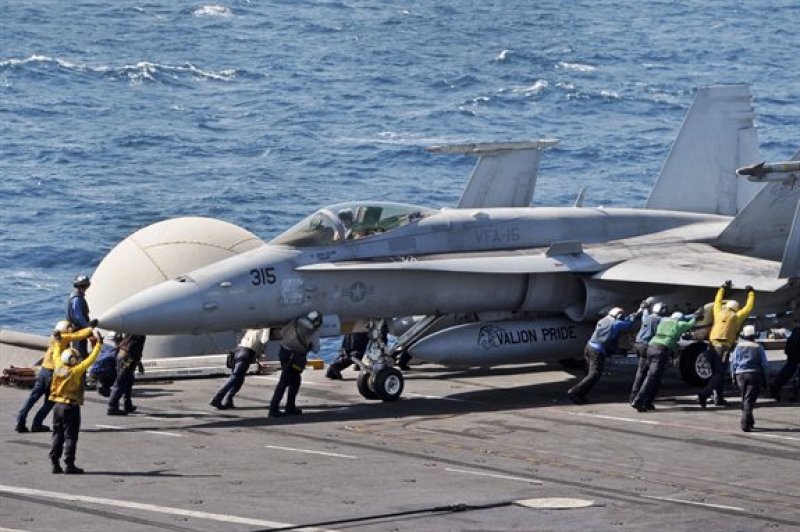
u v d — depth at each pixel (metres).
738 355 65.00
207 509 49.03
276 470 55.94
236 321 69.56
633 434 64.19
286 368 68.31
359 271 72.12
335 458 58.53
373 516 48.28
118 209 175.88
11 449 59.44
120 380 68.06
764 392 75.12
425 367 83.81
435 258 74.50
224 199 182.88
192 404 71.94
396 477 54.88
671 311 77.56
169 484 53.16
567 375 80.62
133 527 46.38
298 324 68.25
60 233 162.25
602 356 71.44
